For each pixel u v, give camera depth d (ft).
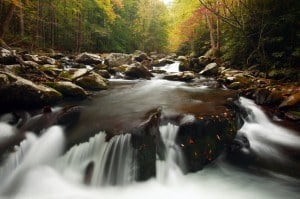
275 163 18.90
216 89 31.48
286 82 34.50
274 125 24.13
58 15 83.76
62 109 20.38
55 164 16.26
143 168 15.58
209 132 18.17
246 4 42.60
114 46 117.39
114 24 119.34
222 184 16.63
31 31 71.36
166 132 17.67
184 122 17.71
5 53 27.91
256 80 35.17
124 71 41.16
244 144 20.29
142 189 15.31
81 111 20.83
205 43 74.43
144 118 17.94
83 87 28.81
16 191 14.74
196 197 15.48
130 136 15.90
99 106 22.30
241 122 22.97
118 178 15.48
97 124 18.04
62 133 17.75
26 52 47.03
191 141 17.39
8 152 15.98
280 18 37.63
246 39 43.04
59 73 31.45
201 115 18.81
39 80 26.25
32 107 20.95
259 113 25.79
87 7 98.53
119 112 20.29
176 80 38.45
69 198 14.33
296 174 17.67
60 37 87.97
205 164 17.76
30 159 16.28
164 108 21.04
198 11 62.34
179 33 86.43
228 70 43.42
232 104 23.38
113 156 15.74
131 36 135.23
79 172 15.74
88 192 14.82
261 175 17.67
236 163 18.85
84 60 49.34
